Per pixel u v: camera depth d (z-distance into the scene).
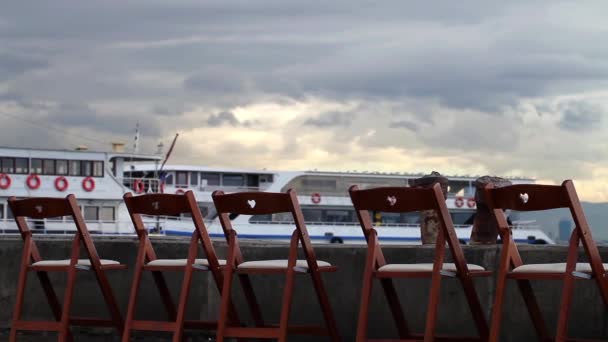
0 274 10.58
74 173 50.81
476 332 8.56
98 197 50.88
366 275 7.46
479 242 9.80
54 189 50.06
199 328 8.86
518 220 59.53
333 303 9.23
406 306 8.88
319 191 59.59
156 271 9.11
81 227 8.76
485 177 9.77
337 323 9.22
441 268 7.20
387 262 9.03
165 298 9.20
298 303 9.39
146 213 8.52
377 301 9.03
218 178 58.06
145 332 10.00
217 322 8.82
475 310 7.47
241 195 7.97
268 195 7.91
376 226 58.78
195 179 57.47
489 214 9.76
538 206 6.85
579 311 8.12
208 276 9.83
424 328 8.80
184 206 8.30
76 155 50.81
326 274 9.27
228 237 8.11
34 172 49.97
